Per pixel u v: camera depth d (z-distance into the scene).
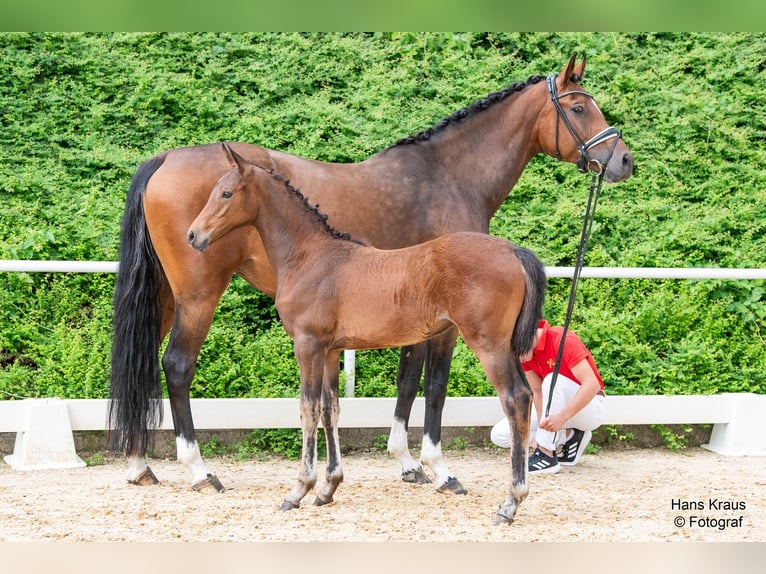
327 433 5.01
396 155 5.68
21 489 5.34
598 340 7.36
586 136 5.75
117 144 8.79
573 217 8.54
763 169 9.40
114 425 5.52
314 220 4.86
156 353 5.43
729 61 10.34
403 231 5.50
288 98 9.40
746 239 8.53
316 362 4.75
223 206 4.76
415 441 6.77
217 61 9.58
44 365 6.88
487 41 10.39
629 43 10.52
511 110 5.91
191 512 4.83
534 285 4.46
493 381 4.46
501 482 5.75
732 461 6.55
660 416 6.73
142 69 9.35
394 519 4.75
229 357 7.07
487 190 5.86
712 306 7.76
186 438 5.39
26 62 9.17
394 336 4.68
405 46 10.00
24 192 8.13
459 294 4.43
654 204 8.72
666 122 9.62
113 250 7.56
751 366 7.55
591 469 6.20
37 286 7.43
